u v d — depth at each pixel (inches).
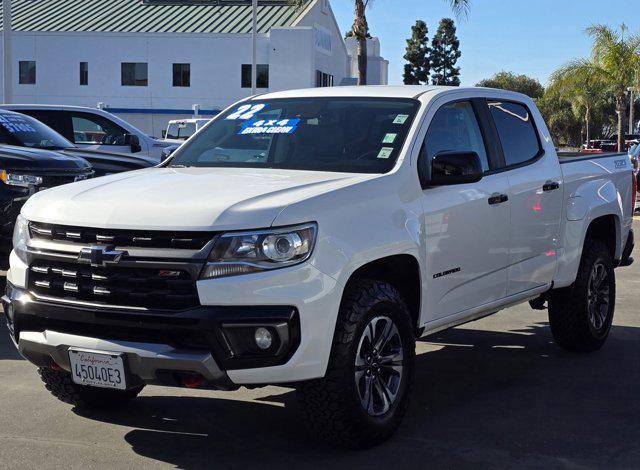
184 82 2219.5
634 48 1352.1
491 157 235.5
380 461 181.2
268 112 235.5
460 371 257.1
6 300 191.5
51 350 180.9
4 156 340.8
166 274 168.9
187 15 2292.1
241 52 2185.0
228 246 167.6
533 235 246.1
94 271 174.9
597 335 278.8
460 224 214.4
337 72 2432.3
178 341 169.3
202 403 220.8
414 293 205.5
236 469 176.9
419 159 207.5
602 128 3048.7
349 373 177.3
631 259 312.2
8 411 211.9
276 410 215.6
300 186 186.2
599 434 200.2
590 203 271.0
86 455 183.6
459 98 231.9
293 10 2269.9
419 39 3491.6
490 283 229.5
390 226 190.7
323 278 172.9
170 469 176.6
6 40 947.3
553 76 1400.1
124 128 581.6
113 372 173.6
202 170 214.5
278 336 167.5
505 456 185.2
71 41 2235.5
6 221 332.8
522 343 293.9
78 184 201.6
